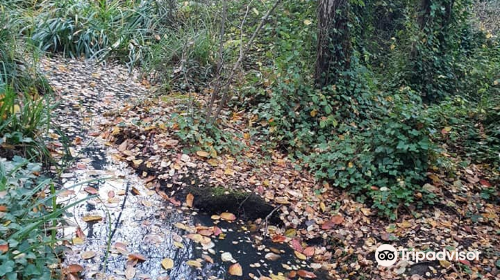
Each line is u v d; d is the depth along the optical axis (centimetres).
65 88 490
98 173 355
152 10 707
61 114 428
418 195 387
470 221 376
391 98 550
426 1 698
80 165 358
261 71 556
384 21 802
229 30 693
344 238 351
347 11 527
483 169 468
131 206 329
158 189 362
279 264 312
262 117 486
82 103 465
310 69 532
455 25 757
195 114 447
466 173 448
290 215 368
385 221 374
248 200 364
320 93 507
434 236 351
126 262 270
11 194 242
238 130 475
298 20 581
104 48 623
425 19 699
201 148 413
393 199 379
